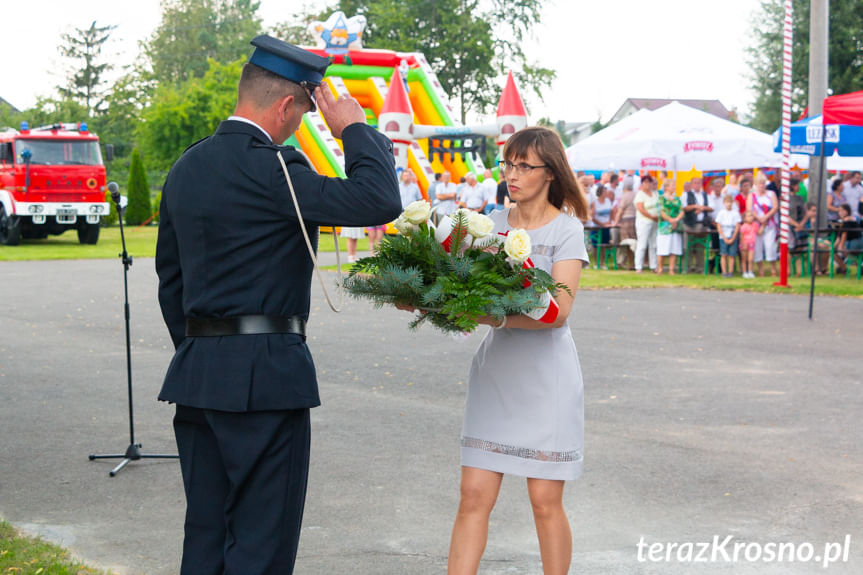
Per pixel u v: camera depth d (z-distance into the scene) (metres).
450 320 3.18
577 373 3.55
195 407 2.90
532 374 3.49
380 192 2.85
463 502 3.58
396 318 12.17
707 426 6.51
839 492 5.11
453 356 9.38
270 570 2.85
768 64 49.69
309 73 2.96
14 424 6.64
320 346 9.95
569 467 3.49
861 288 15.06
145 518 4.71
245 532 2.87
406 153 21.34
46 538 4.41
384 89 27.59
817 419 6.70
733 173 20.89
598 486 5.21
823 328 10.95
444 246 3.30
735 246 17.11
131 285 16.25
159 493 5.12
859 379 8.09
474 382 3.61
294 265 2.92
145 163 52.03
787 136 15.16
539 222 3.60
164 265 3.10
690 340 10.15
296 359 2.88
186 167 2.95
